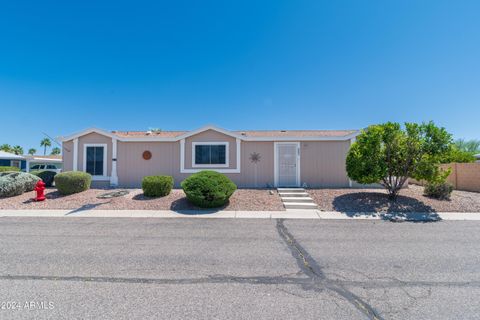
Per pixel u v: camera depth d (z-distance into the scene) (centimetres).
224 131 1321
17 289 350
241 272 407
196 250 505
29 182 1131
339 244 545
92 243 545
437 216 804
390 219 775
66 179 1084
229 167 1325
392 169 955
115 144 1355
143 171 1355
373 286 363
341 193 1080
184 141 1344
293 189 1168
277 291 349
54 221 745
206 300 325
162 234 617
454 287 361
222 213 852
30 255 473
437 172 917
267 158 1324
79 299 326
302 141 1315
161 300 325
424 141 904
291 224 719
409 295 339
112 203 959
